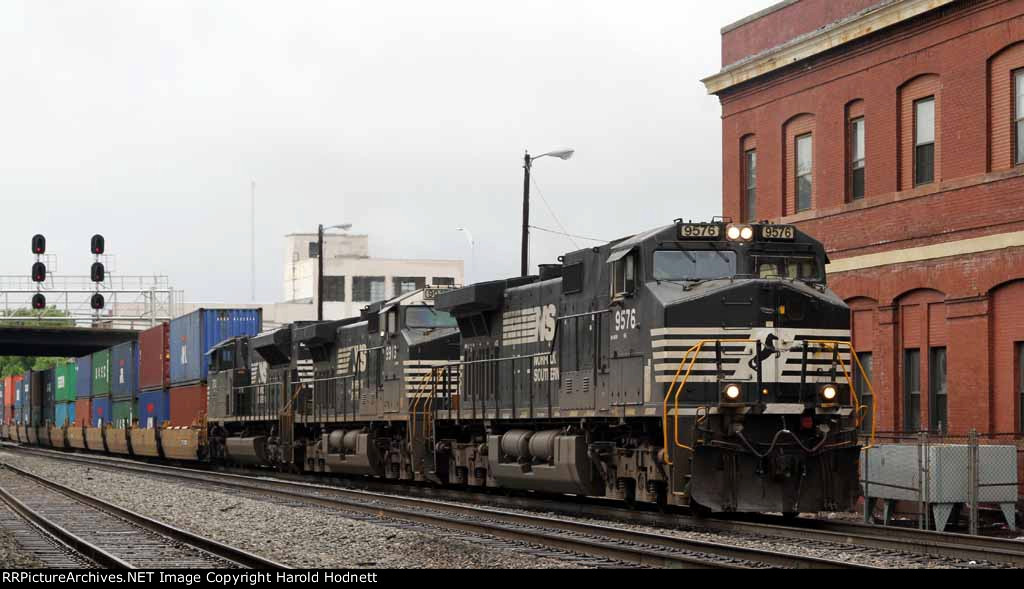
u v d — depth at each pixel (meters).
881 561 21.64
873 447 31.45
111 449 79.12
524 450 34.84
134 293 82.69
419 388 41.56
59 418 96.88
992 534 29.42
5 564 22.39
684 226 28.97
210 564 22.22
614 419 30.66
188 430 63.06
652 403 28.12
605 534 25.20
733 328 27.81
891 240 38.19
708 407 27.23
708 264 28.86
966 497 29.39
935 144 36.78
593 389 31.31
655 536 23.62
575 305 32.62
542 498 36.41
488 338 38.44
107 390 81.12
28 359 186.88
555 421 34.09
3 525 30.44
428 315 43.16
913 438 35.16
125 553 24.05
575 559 21.83
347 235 149.62
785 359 27.86
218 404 61.22
